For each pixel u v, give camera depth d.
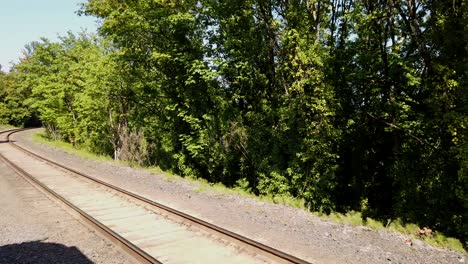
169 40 20.22
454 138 11.03
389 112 14.49
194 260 6.89
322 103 13.77
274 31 16.48
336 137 14.45
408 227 10.42
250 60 17.11
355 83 15.41
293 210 10.67
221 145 18.62
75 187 13.91
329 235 8.59
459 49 12.06
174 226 8.98
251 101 18.45
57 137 45.53
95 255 7.11
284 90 16.59
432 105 12.16
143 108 24.55
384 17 13.31
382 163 16.06
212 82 19.11
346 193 16.52
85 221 9.27
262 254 7.04
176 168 22.50
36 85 42.03
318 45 13.88
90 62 27.73
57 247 7.57
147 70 22.14
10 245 7.71
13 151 27.72
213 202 11.80
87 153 27.62
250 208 10.99
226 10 16.95
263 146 17.03
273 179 16.38
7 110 70.06
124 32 20.30
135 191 13.53
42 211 10.40
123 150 25.42
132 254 7.02
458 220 11.44
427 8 13.47
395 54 13.48
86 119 29.45
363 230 9.03
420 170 13.44
